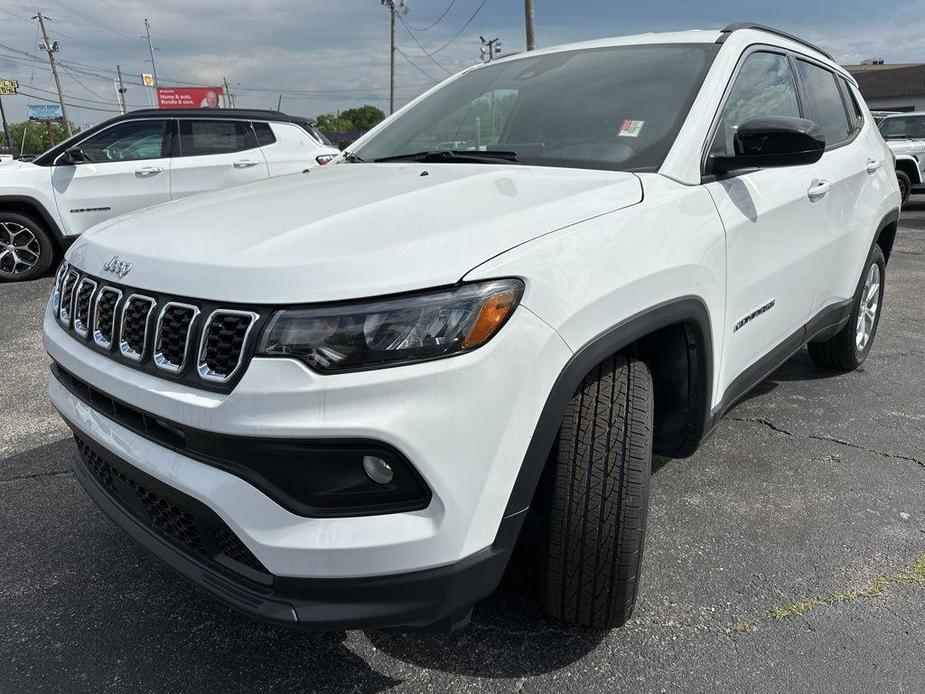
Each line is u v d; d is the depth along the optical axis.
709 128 2.35
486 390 1.50
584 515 1.81
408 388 1.44
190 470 1.56
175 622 2.17
